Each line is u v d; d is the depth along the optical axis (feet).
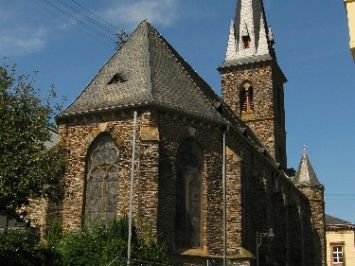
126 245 98.22
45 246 99.19
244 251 114.83
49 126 91.09
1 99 86.07
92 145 116.26
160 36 141.90
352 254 260.83
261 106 211.41
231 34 225.76
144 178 107.04
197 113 118.21
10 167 80.33
